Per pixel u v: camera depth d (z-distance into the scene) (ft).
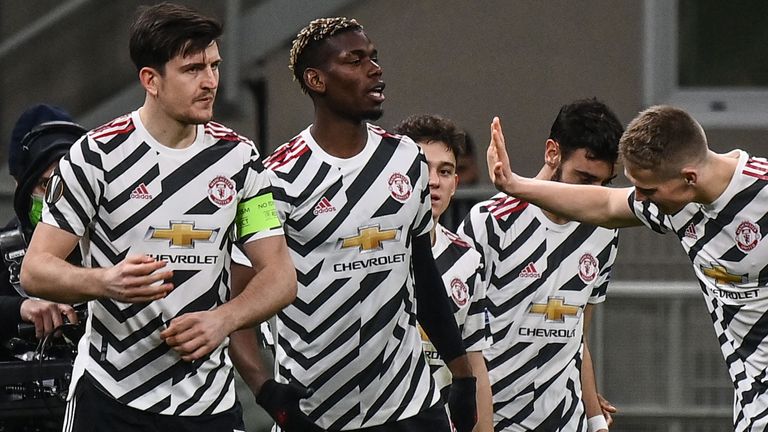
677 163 52.03
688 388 85.92
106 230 47.14
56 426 57.21
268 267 48.14
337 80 51.06
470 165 93.86
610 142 59.41
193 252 47.37
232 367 49.85
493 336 61.05
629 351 86.22
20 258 57.82
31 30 104.32
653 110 52.70
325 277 51.80
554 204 56.65
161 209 47.09
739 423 55.83
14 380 54.44
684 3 116.16
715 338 85.71
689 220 54.44
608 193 56.44
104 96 104.32
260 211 48.49
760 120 115.34
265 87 105.60
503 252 60.59
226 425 49.01
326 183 51.57
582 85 116.37
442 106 116.98
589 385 64.34
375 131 52.70
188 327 45.98
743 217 53.01
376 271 51.88
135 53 46.73
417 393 53.16
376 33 117.19
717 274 54.65
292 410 50.52
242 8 102.83
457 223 89.35
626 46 116.26
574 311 61.26
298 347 52.44
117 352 47.67
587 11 116.26
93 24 104.37
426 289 53.78
